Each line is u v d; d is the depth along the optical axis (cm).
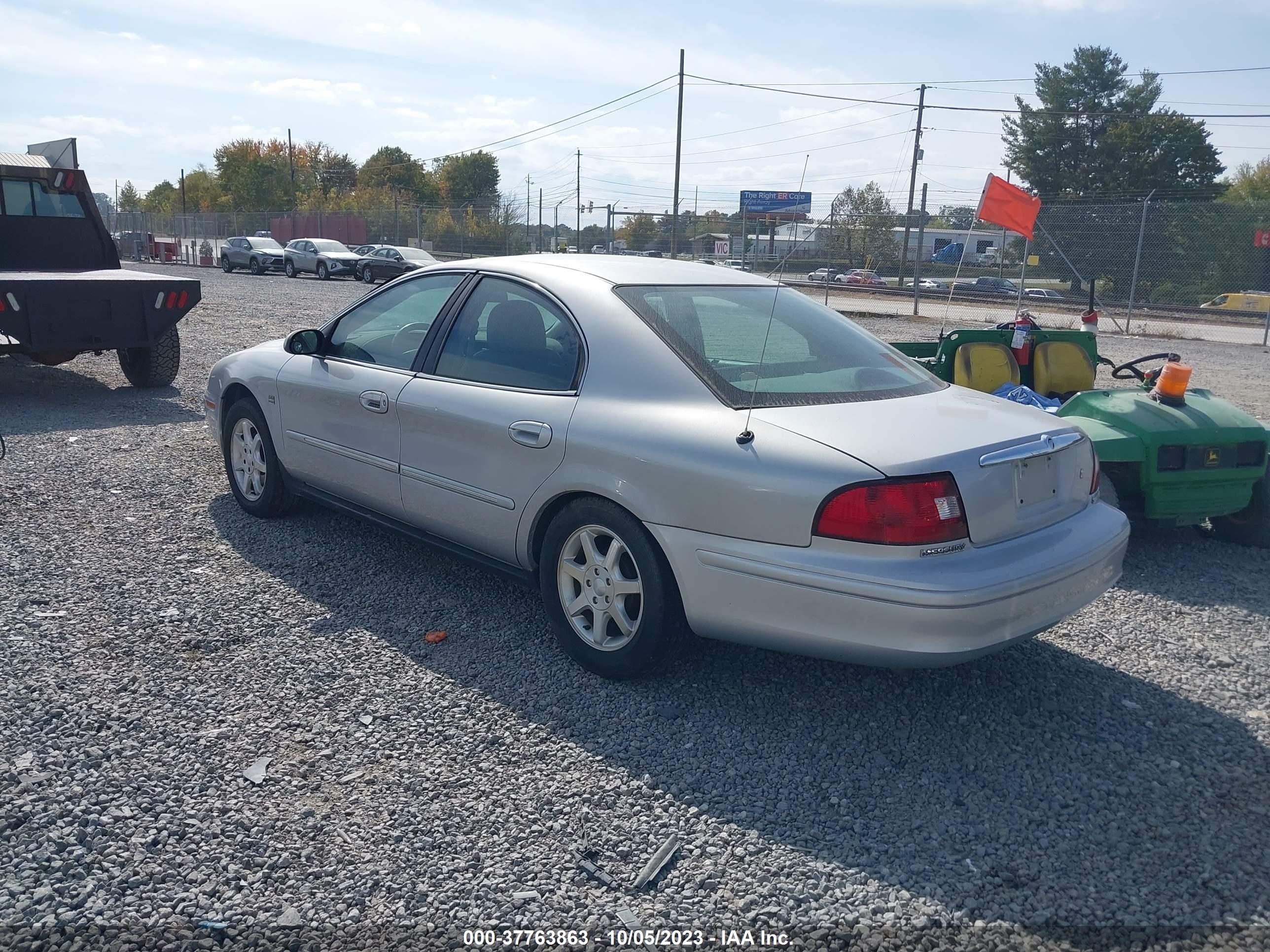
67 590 466
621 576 383
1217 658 433
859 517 321
